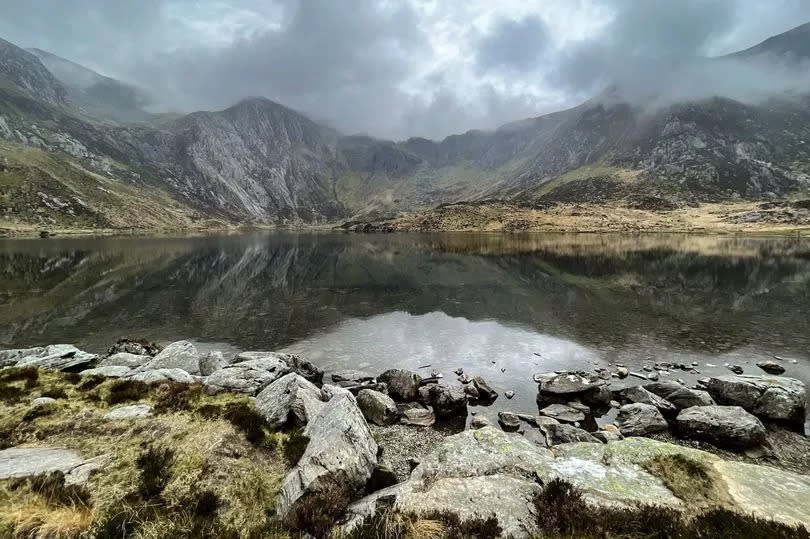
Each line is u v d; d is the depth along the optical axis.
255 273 72.56
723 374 24.66
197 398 16.44
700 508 8.41
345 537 7.99
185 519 8.70
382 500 9.55
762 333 32.84
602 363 27.02
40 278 64.94
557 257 91.00
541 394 21.92
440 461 11.08
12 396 15.59
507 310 42.62
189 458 11.19
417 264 83.56
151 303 47.38
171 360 24.28
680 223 193.75
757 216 184.62
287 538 8.43
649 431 17.75
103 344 32.31
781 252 93.88
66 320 39.75
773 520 7.77
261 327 37.38
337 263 87.19
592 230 182.75
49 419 13.58
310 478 9.98
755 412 18.94
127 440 12.19
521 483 9.60
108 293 53.16
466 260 89.25
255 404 16.11
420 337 33.78
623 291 51.38
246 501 9.90
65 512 8.21
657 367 26.02
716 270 67.19
